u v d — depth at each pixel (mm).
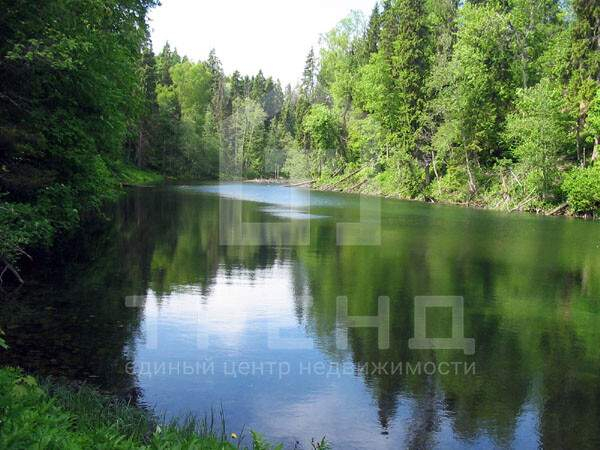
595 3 28328
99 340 6840
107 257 12352
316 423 4953
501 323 8148
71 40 8281
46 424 2797
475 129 33875
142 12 14562
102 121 12516
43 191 10578
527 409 5344
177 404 5195
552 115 28500
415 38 36812
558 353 6898
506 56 35156
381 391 5676
